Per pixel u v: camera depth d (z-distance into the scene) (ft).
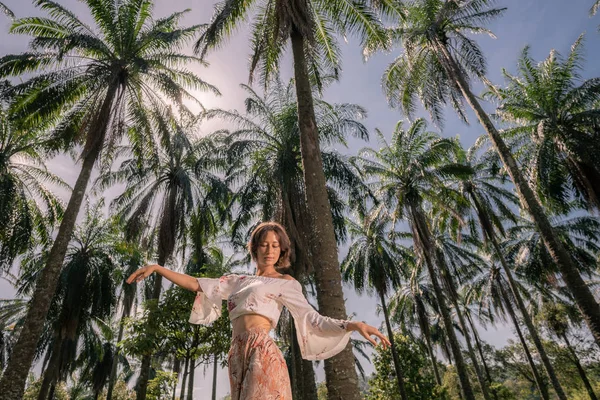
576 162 57.57
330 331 6.41
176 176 61.98
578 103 60.80
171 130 57.57
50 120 54.85
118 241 69.77
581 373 106.42
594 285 103.91
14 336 81.51
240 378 5.80
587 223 98.63
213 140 69.62
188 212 60.90
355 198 57.00
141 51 53.26
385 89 64.64
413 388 74.49
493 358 137.39
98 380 103.04
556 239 43.60
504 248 107.14
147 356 44.93
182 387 41.14
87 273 67.67
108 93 46.16
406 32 57.00
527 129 65.92
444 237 100.42
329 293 18.79
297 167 54.44
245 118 59.57
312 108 24.81
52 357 62.08
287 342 57.41
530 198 45.65
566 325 104.63
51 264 39.19
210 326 41.81
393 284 84.43
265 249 7.46
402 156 75.72
